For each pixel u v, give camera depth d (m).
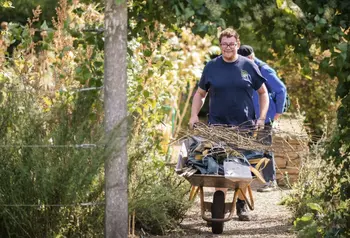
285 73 23.62
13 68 13.75
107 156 10.40
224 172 12.91
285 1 9.46
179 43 22.70
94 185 11.35
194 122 13.98
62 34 13.20
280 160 19.30
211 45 25.00
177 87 18.64
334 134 10.93
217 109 14.05
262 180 13.31
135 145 12.21
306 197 14.50
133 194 11.92
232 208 13.56
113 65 10.28
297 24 9.72
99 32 10.99
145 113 13.66
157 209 12.95
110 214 10.52
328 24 9.77
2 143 10.89
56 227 11.02
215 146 13.41
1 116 10.99
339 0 9.81
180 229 13.39
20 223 10.88
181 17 9.41
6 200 10.84
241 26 9.67
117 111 10.37
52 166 10.75
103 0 11.12
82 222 11.31
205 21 9.35
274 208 16.11
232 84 13.89
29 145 10.80
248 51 15.59
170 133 17.80
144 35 11.59
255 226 14.30
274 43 9.81
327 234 10.91
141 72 13.91
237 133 13.38
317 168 14.98
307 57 10.06
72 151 10.76
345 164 10.68
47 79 13.27
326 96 23.14
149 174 13.09
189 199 14.00
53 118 11.23
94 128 11.00
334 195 11.34
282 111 15.90
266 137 14.02
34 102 11.47
